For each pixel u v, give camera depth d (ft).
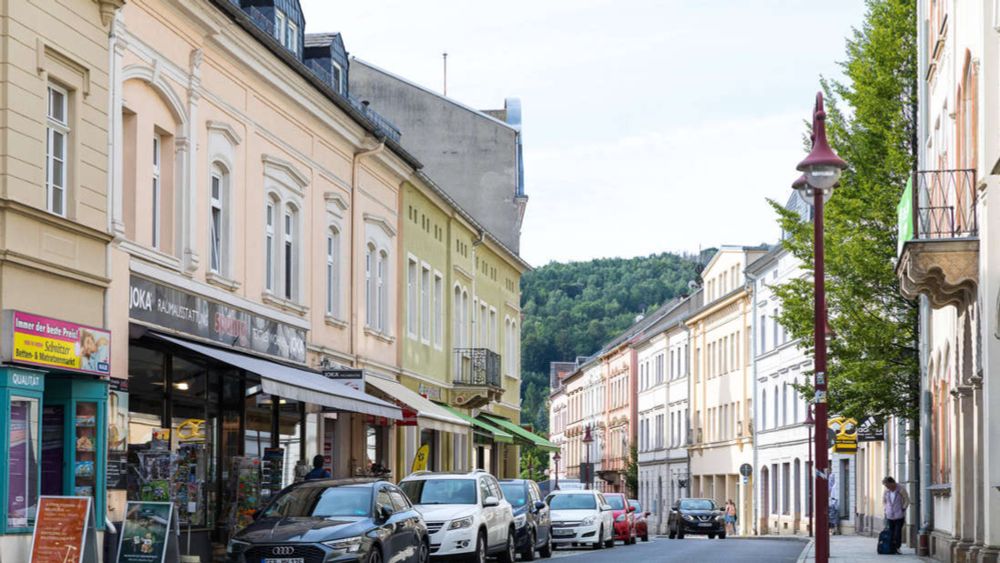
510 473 191.11
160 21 73.36
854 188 119.24
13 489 56.34
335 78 116.78
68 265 61.77
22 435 57.16
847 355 118.83
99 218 65.21
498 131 189.78
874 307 120.57
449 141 189.47
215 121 81.56
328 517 65.10
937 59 97.45
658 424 333.62
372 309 119.34
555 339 584.81
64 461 62.59
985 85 70.79
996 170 66.80
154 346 72.90
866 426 158.61
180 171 76.84
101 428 64.34
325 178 104.83
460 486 89.15
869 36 120.78
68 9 62.34
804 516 213.66
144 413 72.02
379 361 119.44
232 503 83.35
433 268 142.31
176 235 76.59
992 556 69.72
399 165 123.65
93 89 64.69
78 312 62.95
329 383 86.12
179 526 74.49
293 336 95.35
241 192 86.74
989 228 70.33
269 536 61.93
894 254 117.29
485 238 166.20
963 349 82.12
